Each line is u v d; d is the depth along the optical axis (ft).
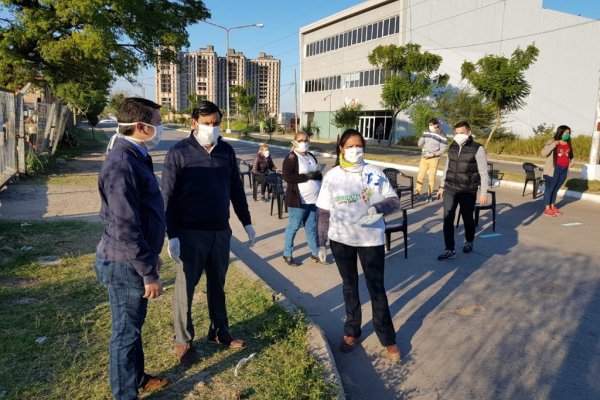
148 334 12.51
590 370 11.64
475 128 93.81
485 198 21.31
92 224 25.05
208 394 9.80
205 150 10.78
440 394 10.64
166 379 10.12
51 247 20.38
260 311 14.10
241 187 12.03
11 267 17.46
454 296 16.70
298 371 10.32
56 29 55.93
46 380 10.14
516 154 92.02
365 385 11.06
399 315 15.10
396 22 117.39
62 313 13.56
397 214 31.96
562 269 19.85
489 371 11.60
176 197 10.66
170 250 10.46
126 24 58.44
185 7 70.74
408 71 94.58
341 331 13.96
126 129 8.46
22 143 41.39
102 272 8.50
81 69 62.44
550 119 125.18
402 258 21.57
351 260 12.32
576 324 14.30
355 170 12.02
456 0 114.01
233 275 17.63
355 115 116.98
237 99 206.69
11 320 13.01
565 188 40.27
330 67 150.20
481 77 80.48
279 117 225.76
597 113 41.88
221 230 11.11
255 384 10.24
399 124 120.47
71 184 39.81
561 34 123.54
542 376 11.37
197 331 12.79
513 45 120.16
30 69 60.64
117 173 8.01
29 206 30.07
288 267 20.26
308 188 19.93
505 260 21.16
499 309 15.51
